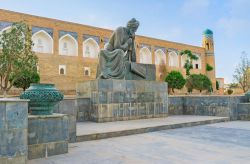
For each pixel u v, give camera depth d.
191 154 3.61
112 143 4.41
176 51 41.41
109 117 6.82
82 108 6.89
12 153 2.89
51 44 27.25
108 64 7.34
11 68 15.95
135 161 3.28
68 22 28.72
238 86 40.19
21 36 16.36
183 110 9.20
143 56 36.94
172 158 3.41
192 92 38.97
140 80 7.57
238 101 8.22
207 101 8.56
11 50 15.44
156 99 7.89
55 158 3.46
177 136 5.05
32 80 18.47
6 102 2.87
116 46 7.68
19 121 2.96
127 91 7.25
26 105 3.04
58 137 3.66
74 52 29.22
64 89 27.97
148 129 5.61
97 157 3.48
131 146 4.16
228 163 3.17
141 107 7.51
